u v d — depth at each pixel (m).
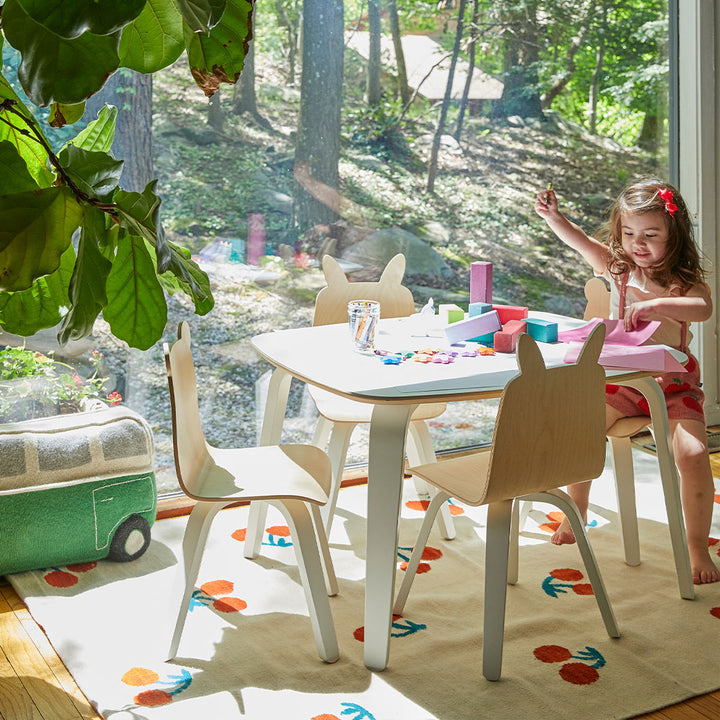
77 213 0.74
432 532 2.68
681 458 2.40
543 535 2.66
